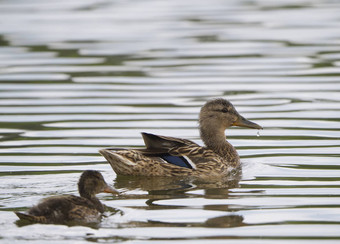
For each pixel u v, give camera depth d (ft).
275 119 61.36
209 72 77.87
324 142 54.75
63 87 72.84
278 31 97.25
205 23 102.89
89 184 40.27
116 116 62.80
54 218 36.91
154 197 42.47
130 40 93.25
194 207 40.06
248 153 53.26
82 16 108.17
